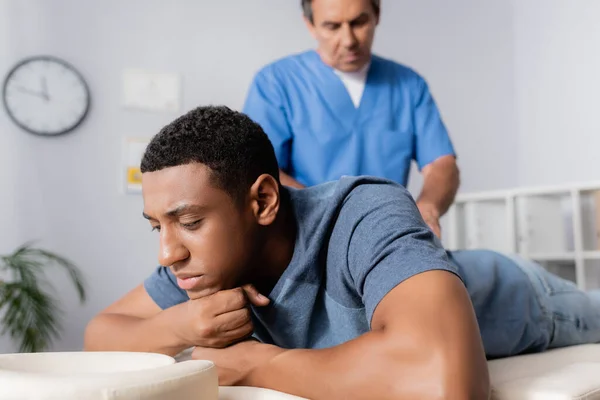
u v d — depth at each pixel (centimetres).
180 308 97
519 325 128
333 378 75
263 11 345
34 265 282
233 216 84
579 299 145
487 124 379
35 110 304
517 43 381
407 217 85
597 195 285
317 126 170
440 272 76
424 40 372
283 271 95
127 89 319
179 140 82
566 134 352
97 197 312
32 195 303
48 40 309
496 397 91
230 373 88
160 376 63
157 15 327
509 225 284
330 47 162
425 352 70
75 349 304
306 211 95
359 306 93
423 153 179
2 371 63
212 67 335
